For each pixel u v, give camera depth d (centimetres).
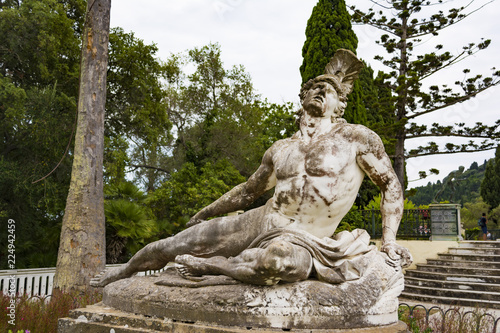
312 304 235
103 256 827
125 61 1464
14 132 1177
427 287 1022
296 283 247
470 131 1622
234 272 255
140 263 342
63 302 564
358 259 272
